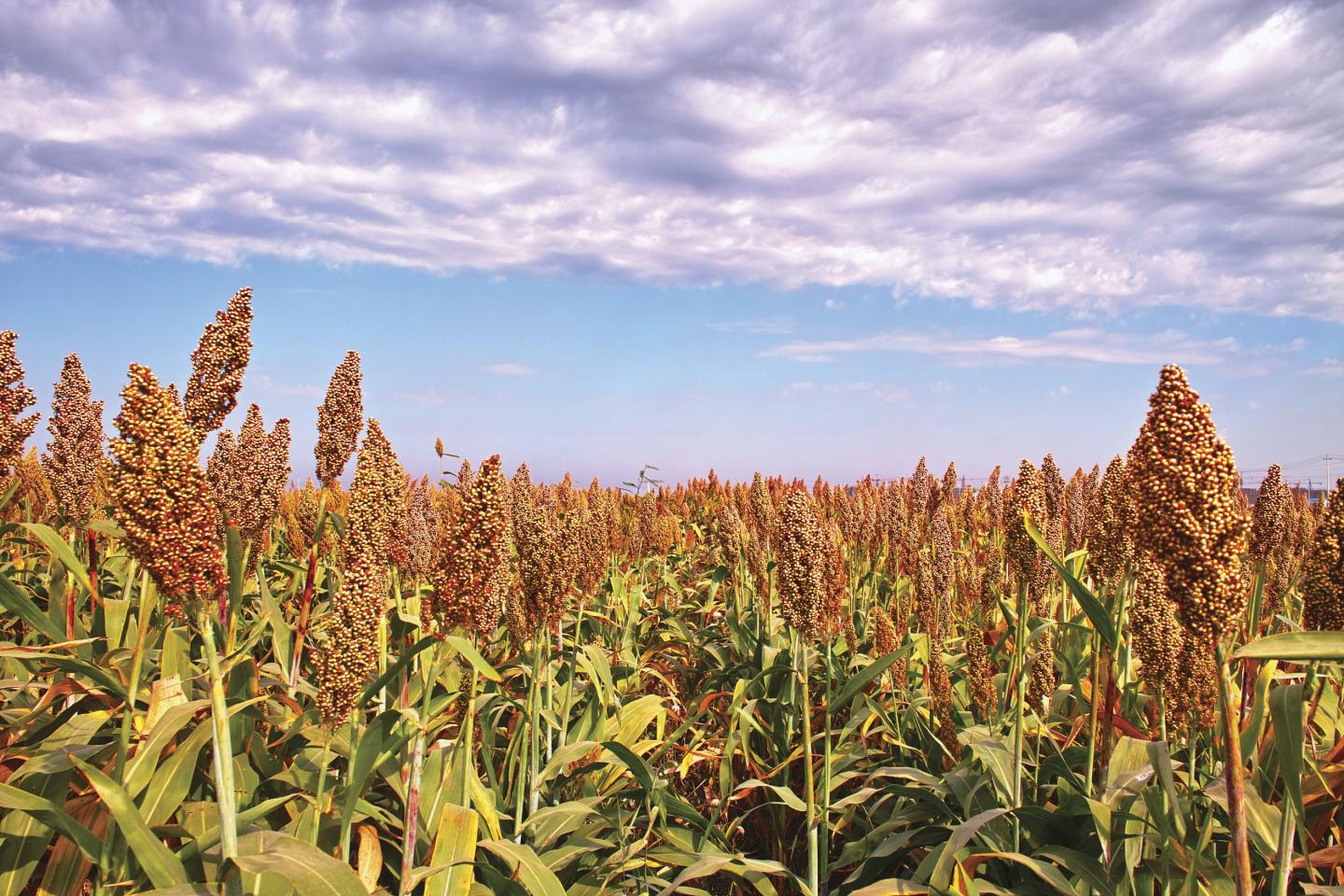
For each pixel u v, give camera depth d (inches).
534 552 183.5
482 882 163.5
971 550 378.0
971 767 190.4
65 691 163.6
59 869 134.8
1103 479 183.3
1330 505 129.6
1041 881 162.6
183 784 142.0
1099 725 190.7
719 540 346.6
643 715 224.1
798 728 255.1
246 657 179.8
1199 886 137.6
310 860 112.2
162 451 112.6
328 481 244.1
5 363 198.7
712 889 223.1
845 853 196.2
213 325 165.0
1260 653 98.7
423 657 199.9
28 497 325.4
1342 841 155.7
